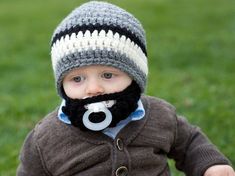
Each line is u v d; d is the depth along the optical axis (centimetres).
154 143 92
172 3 475
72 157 89
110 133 90
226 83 224
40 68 283
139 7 461
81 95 87
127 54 87
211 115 172
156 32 361
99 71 86
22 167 93
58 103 203
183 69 265
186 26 383
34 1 541
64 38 87
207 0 482
